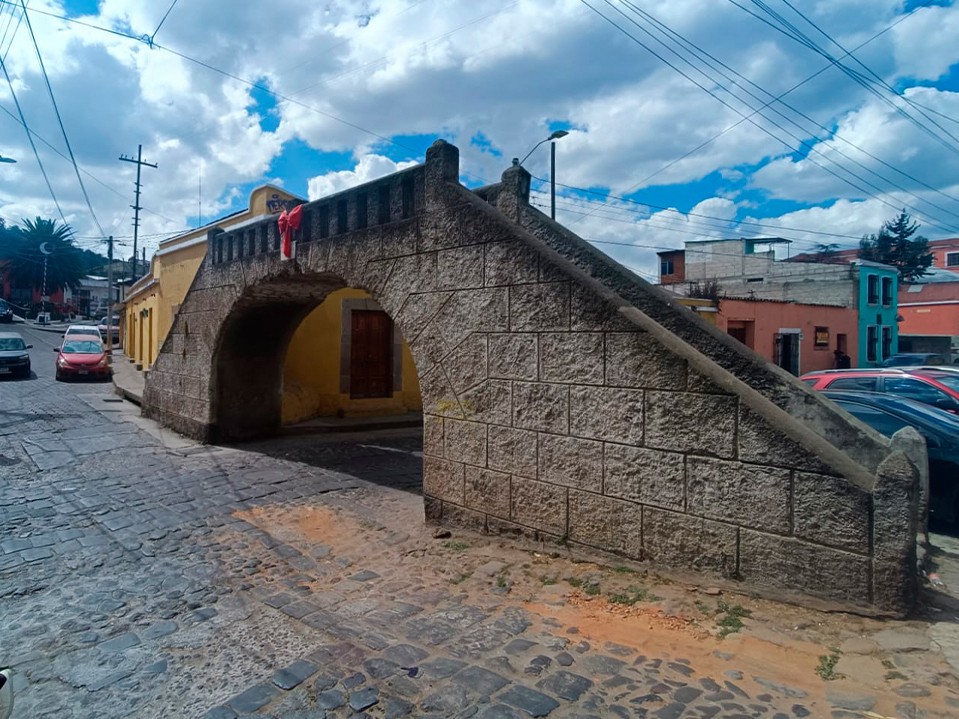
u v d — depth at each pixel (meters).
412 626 3.60
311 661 3.25
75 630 3.76
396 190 5.90
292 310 9.77
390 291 5.92
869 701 2.47
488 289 4.95
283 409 11.30
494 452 4.92
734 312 23.30
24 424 11.45
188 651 3.46
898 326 34.06
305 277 7.70
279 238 7.85
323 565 4.82
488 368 4.96
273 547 5.23
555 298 4.44
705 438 3.61
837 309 27.25
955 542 5.19
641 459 3.92
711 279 30.64
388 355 13.43
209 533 5.63
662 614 3.40
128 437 10.34
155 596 4.27
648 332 3.90
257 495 6.88
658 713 2.55
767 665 2.82
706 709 2.55
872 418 6.34
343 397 12.73
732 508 3.50
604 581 3.88
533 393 4.60
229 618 3.90
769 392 4.65
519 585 4.04
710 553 3.60
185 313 10.66
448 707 2.73
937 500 5.77
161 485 7.32
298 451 9.45
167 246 17.34
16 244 56.69
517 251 4.71
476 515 5.10
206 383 9.88
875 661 2.73
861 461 4.21
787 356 25.47
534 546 4.60
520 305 4.68
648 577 3.83
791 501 3.28
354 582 4.41
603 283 5.45
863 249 44.25
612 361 4.09
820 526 3.19
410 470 8.30
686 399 3.70
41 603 4.17
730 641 3.05
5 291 58.50
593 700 2.70
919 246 42.94
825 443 3.30
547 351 4.50
